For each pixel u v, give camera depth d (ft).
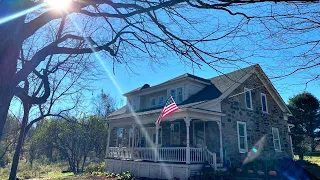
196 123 51.34
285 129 62.18
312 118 83.56
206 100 46.62
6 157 85.40
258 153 51.67
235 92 51.01
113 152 59.31
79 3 10.09
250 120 52.70
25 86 15.85
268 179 39.68
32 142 91.61
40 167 84.17
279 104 62.85
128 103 72.59
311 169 46.14
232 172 42.65
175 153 43.04
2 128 7.86
